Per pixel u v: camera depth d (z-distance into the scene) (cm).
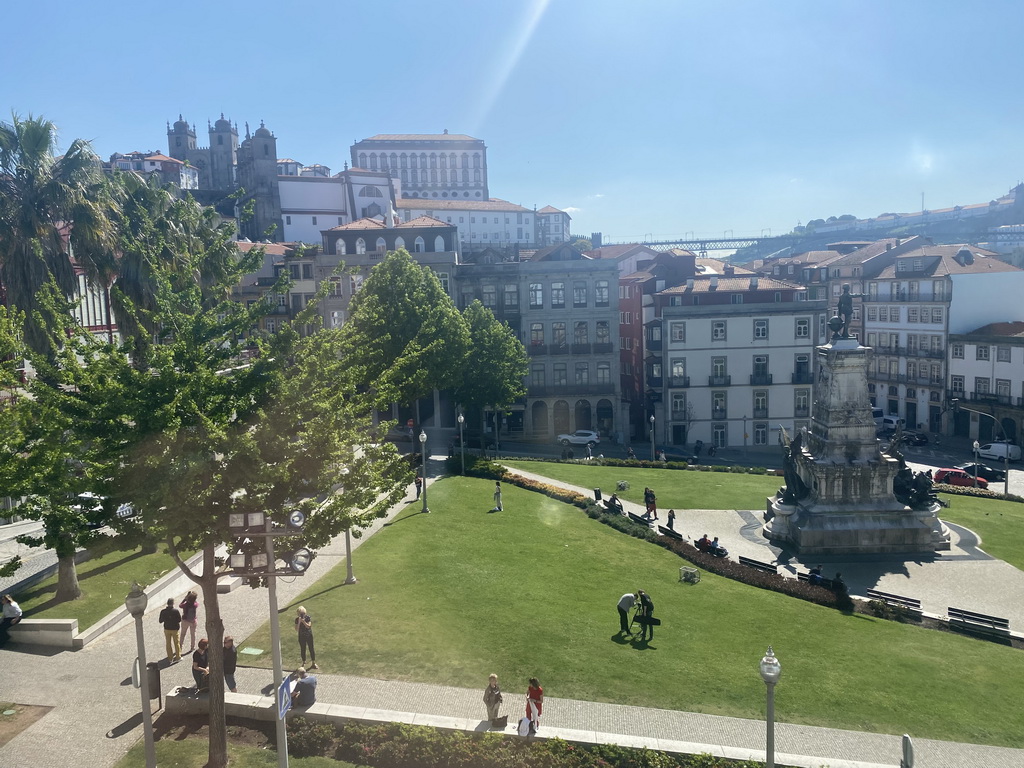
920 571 3769
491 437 7888
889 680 2419
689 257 8844
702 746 1903
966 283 8294
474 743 1873
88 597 2759
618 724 2048
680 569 3362
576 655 2450
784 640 2717
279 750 1691
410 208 14138
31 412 1848
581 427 8075
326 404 1788
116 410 1589
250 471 1639
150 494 1520
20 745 1912
